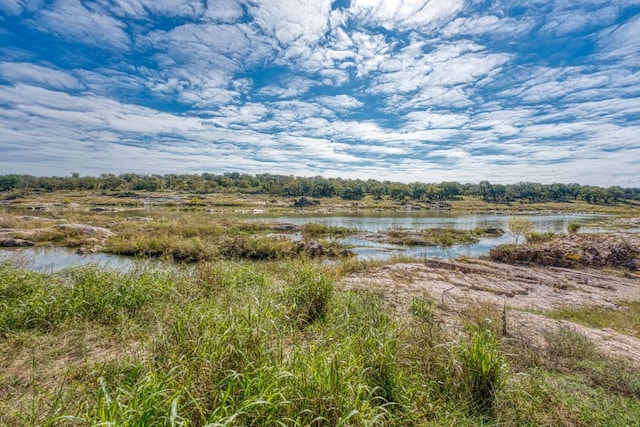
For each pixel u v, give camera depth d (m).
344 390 2.75
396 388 3.16
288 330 4.45
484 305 7.42
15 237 19.06
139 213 44.16
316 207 69.56
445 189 107.38
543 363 4.36
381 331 4.02
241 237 18.72
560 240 18.95
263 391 2.61
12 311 4.82
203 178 140.62
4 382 3.34
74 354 4.08
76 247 17.98
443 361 3.70
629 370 4.27
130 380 3.05
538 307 8.41
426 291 8.62
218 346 3.30
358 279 10.20
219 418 2.32
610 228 41.00
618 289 11.12
